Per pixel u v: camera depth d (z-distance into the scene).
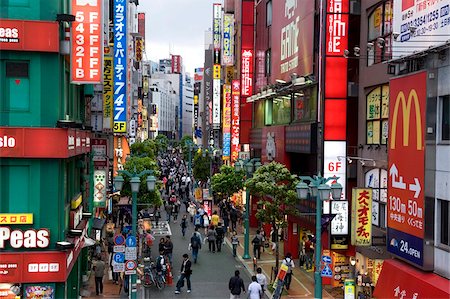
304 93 32.97
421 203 17.19
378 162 23.94
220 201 52.19
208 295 25.31
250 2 49.81
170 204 50.53
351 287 21.48
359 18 27.22
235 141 54.75
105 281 27.94
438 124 17.11
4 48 18.47
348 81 27.67
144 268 27.42
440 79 16.97
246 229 33.94
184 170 103.81
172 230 44.41
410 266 18.20
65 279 18.66
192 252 33.19
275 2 38.53
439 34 16.33
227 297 24.97
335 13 26.95
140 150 70.69
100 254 29.64
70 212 21.70
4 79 18.75
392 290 18.30
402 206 18.47
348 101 27.58
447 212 16.69
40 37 18.67
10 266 18.31
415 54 17.69
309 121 31.72
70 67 20.14
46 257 18.55
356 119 27.55
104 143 31.12
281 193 26.88
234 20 68.81
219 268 31.12
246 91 50.94
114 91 37.22
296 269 31.47
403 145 18.50
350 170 27.30
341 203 25.97
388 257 22.28
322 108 27.22
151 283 27.11
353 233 22.02
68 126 18.78
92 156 30.27
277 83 37.41
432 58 17.50
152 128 160.50
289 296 25.47
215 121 85.50
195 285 27.25
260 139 42.84
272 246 36.03
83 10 20.09
